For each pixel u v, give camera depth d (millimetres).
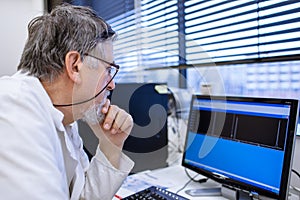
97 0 2180
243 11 1292
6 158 525
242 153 927
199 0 1487
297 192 923
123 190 1061
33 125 584
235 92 1327
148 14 1521
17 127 556
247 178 896
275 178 814
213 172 1021
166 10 1482
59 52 664
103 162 926
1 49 2227
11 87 626
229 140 981
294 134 777
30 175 532
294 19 1094
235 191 936
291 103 792
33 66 695
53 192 558
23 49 747
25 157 542
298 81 1098
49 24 684
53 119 674
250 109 919
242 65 1312
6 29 2195
